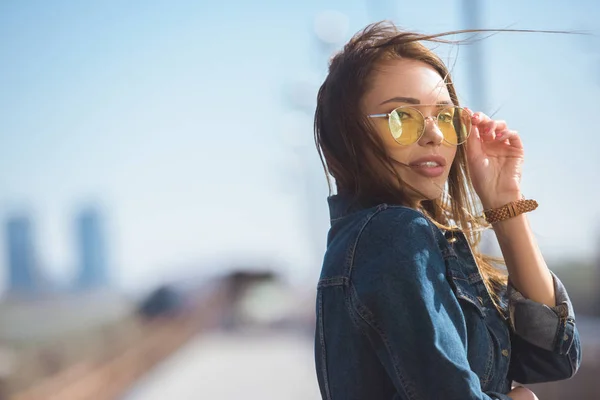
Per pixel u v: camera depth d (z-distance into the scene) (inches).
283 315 2409.0
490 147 82.4
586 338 415.2
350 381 73.3
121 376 831.1
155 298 1753.2
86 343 780.0
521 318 80.0
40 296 1667.1
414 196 77.5
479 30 80.0
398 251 70.0
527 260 80.0
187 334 1694.1
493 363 75.0
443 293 69.9
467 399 66.2
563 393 336.2
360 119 77.4
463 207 85.1
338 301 73.8
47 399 574.6
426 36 79.2
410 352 67.9
